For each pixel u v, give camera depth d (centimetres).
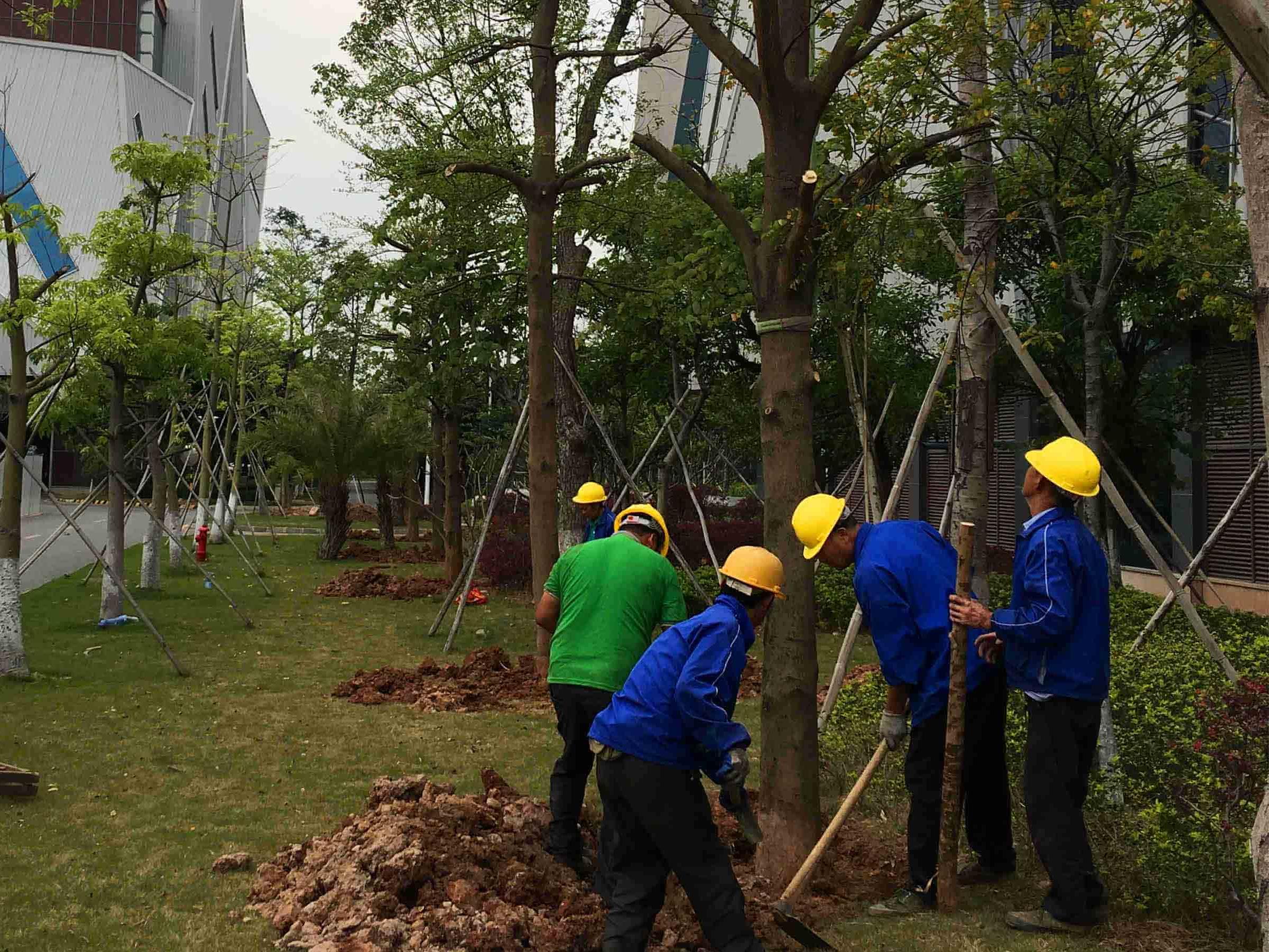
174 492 1944
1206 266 692
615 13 1148
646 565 457
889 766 592
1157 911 413
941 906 421
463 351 1283
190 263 1248
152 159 1178
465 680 912
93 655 1041
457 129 1237
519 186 999
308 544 2644
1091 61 638
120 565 1241
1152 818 427
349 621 1329
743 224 501
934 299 1338
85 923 403
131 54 6475
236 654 1064
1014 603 414
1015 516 1728
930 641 430
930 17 602
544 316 1008
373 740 719
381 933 361
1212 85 851
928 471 2045
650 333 1435
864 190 526
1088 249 1042
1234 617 1052
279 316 2467
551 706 844
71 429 1617
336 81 1243
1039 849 404
